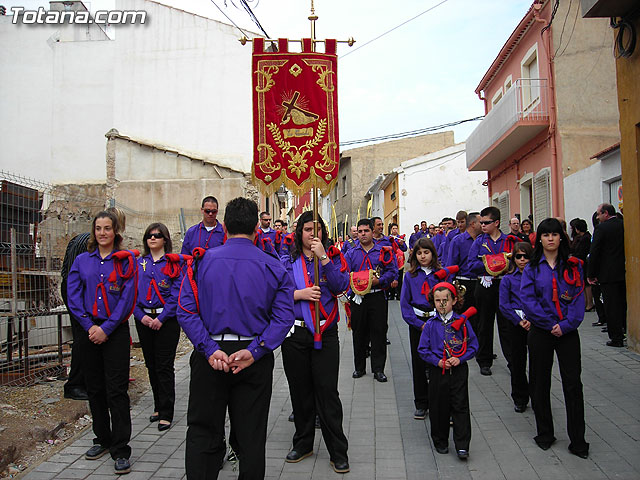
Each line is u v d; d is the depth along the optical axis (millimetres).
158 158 14898
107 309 4551
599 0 6992
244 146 15484
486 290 7023
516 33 15602
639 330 7363
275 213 22688
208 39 15719
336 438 4508
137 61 15781
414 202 26844
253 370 3535
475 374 7168
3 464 4418
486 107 20344
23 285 7316
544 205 14594
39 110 18016
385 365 7957
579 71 13672
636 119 7258
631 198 7430
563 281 4520
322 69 5031
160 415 5461
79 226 10000
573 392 4539
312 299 4504
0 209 7156
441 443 4809
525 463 4500
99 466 4555
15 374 6906
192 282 3604
